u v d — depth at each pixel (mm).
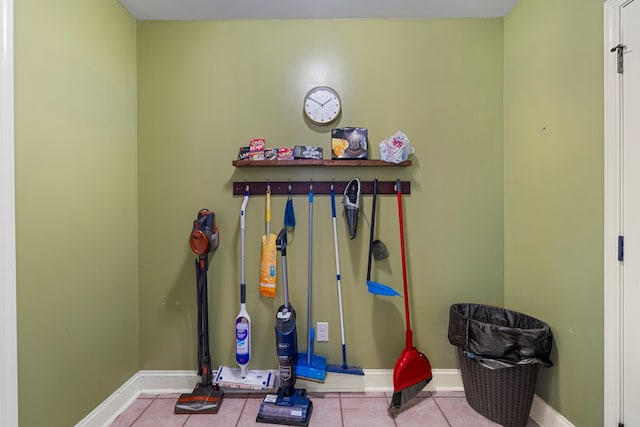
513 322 1717
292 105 1882
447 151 1886
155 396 1828
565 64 1423
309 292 1834
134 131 1848
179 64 1875
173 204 1885
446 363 1886
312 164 1778
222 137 1884
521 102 1720
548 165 1531
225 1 1721
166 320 1884
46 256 1262
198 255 1785
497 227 1886
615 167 1188
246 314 1783
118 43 1702
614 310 1194
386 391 1858
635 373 1134
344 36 1877
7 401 1094
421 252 1883
